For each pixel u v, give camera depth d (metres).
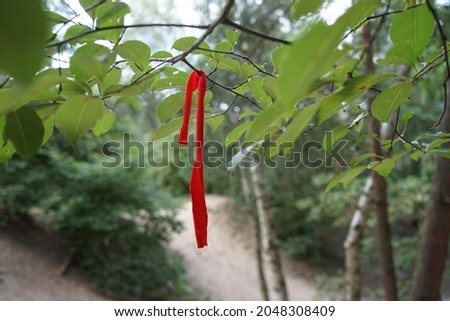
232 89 0.92
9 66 0.28
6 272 4.43
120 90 0.56
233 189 7.15
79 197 4.95
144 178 5.98
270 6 4.18
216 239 7.81
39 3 0.28
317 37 0.34
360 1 0.38
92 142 5.40
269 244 3.80
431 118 4.80
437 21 0.59
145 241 5.38
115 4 0.63
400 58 0.62
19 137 0.57
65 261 5.09
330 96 0.52
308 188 6.74
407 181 5.09
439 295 2.47
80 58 0.50
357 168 0.91
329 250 7.52
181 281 5.99
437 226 2.44
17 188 4.82
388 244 2.89
